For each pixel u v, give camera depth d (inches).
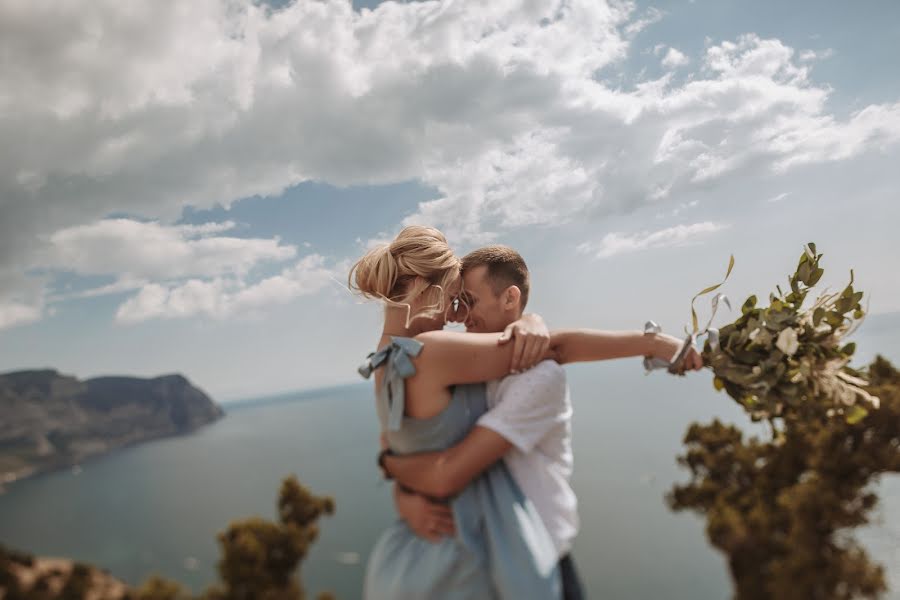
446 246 59.3
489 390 51.8
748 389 61.4
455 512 46.8
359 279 59.5
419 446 50.2
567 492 49.9
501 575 43.9
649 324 60.2
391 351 52.9
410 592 45.1
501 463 49.8
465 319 59.6
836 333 62.4
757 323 61.4
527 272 60.7
